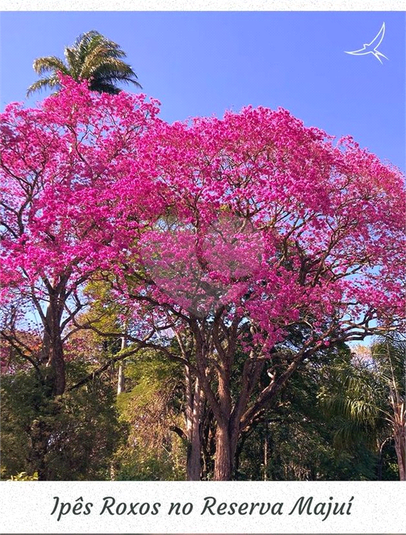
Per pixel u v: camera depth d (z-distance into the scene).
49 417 12.68
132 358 20.22
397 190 13.91
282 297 12.60
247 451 22.58
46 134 14.59
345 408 14.78
